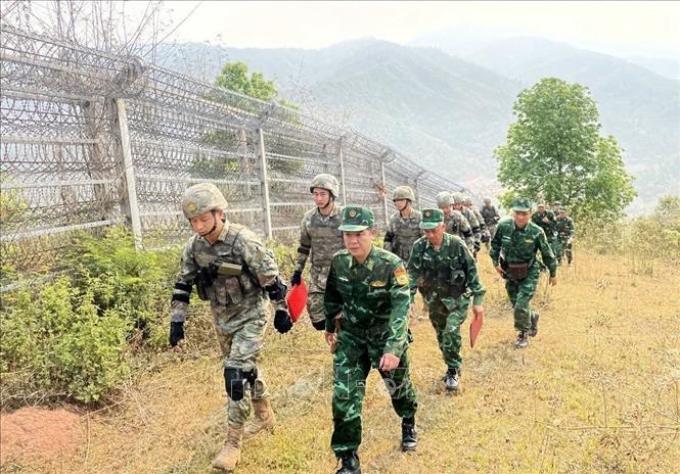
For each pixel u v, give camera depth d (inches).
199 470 156.2
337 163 616.7
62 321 203.8
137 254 253.8
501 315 338.3
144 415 188.4
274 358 248.2
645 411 186.9
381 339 153.1
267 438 173.5
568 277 464.4
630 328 303.0
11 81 223.8
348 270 152.2
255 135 437.1
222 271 154.8
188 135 347.6
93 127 267.3
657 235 663.8
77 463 160.7
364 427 183.5
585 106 869.2
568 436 172.9
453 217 314.5
